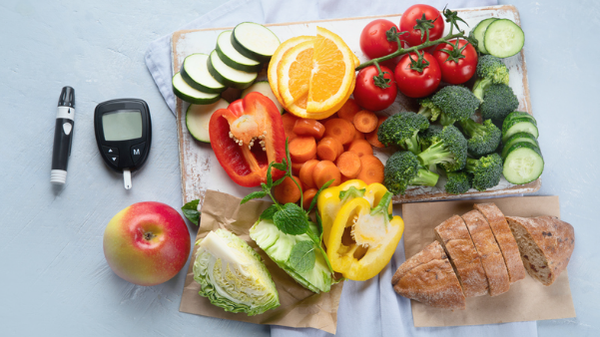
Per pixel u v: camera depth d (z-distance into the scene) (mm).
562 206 1683
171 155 1568
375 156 1571
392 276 1562
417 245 1559
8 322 1479
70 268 1515
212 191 1481
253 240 1436
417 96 1490
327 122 1510
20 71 1567
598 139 1706
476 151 1492
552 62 1724
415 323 1551
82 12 1604
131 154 1478
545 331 1659
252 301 1390
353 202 1352
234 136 1399
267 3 1657
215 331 1524
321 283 1413
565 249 1522
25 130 1549
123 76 1593
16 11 1581
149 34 1623
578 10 1739
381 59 1462
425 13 1482
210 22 1639
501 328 1593
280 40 1595
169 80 1579
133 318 1513
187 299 1502
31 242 1510
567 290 1598
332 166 1425
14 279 1493
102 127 1470
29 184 1528
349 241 1516
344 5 1681
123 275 1386
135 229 1335
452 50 1449
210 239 1280
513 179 1511
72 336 1494
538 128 1697
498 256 1427
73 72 1580
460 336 1583
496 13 1652
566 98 1712
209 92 1458
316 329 1503
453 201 1567
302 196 1393
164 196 1555
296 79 1401
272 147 1403
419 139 1508
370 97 1452
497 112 1524
